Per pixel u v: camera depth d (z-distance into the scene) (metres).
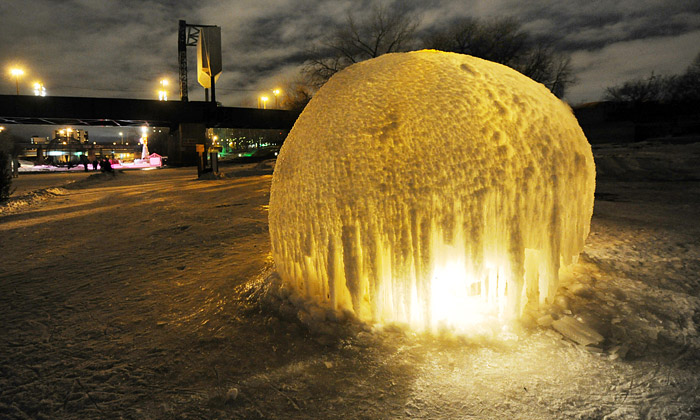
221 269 5.00
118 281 4.74
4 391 2.54
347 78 3.61
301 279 3.53
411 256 2.94
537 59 37.62
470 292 3.36
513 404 2.28
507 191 2.89
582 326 3.04
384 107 3.17
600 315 3.25
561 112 3.38
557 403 2.28
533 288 3.44
